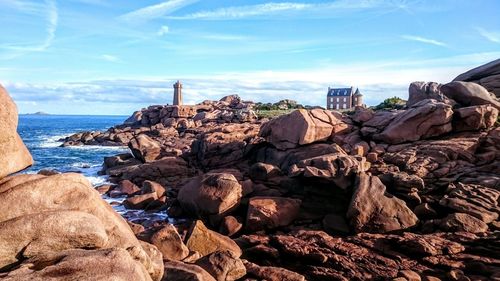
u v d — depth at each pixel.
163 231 18.48
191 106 92.81
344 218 23.23
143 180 39.56
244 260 18.34
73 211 9.65
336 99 127.00
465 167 25.38
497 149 27.09
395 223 20.89
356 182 23.66
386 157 28.58
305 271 18.03
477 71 44.91
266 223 23.73
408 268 16.70
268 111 97.31
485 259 16.38
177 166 41.03
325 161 26.11
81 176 11.16
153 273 11.77
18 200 9.34
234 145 40.69
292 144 33.84
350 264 17.44
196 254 18.38
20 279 7.28
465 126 29.88
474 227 19.22
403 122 30.70
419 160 26.83
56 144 89.50
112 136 86.06
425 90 40.00
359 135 33.56
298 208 25.00
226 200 25.58
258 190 27.98
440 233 19.12
